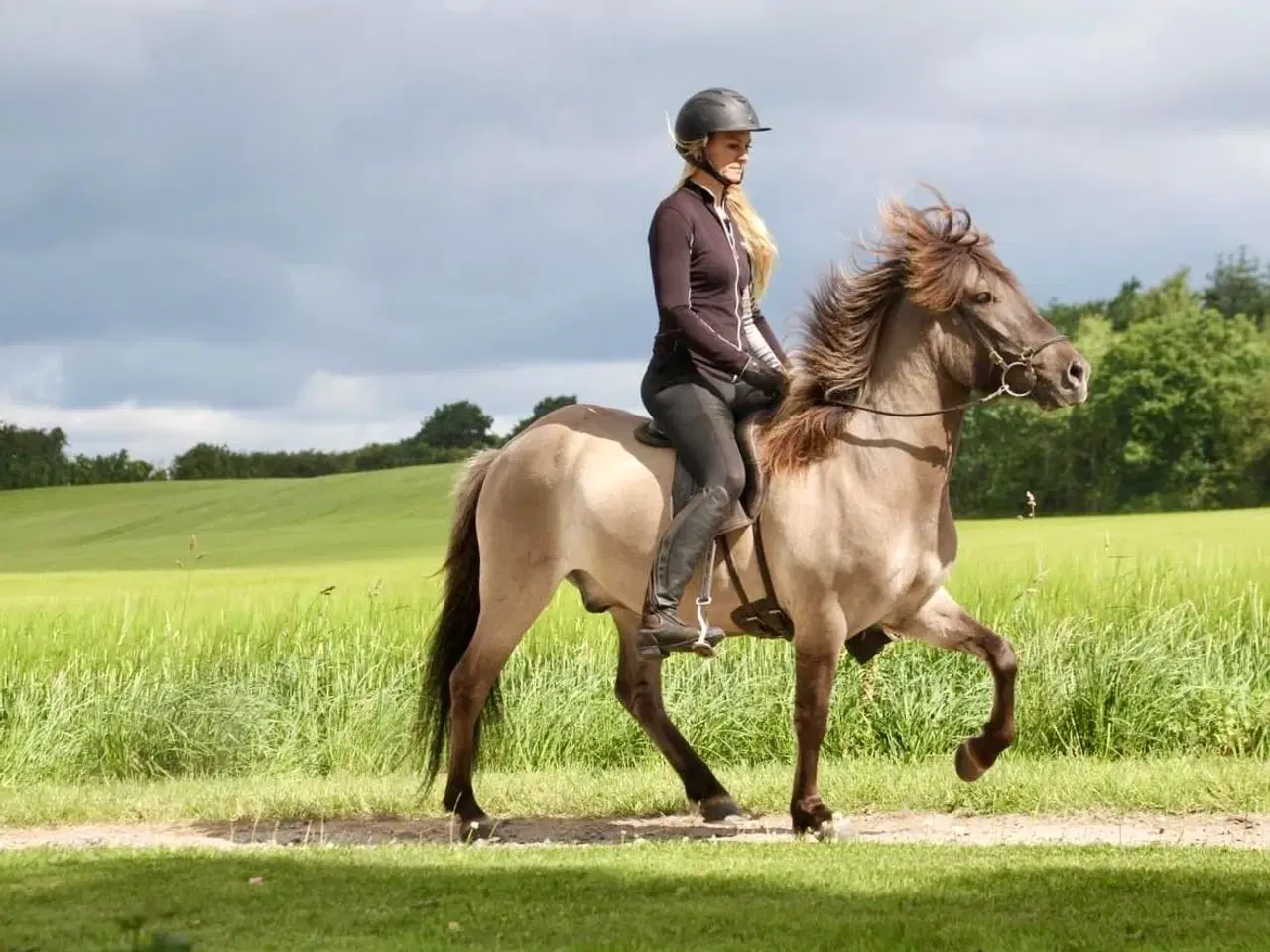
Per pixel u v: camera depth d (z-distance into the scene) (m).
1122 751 8.96
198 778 9.48
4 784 9.33
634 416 6.92
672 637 6.11
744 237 6.55
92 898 4.55
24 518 51.94
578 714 9.62
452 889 4.67
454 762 7.00
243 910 4.38
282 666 10.70
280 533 44.19
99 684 10.52
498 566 6.91
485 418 104.81
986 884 4.64
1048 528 28.47
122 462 89.94
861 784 7.67
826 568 6.16
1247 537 22.09
